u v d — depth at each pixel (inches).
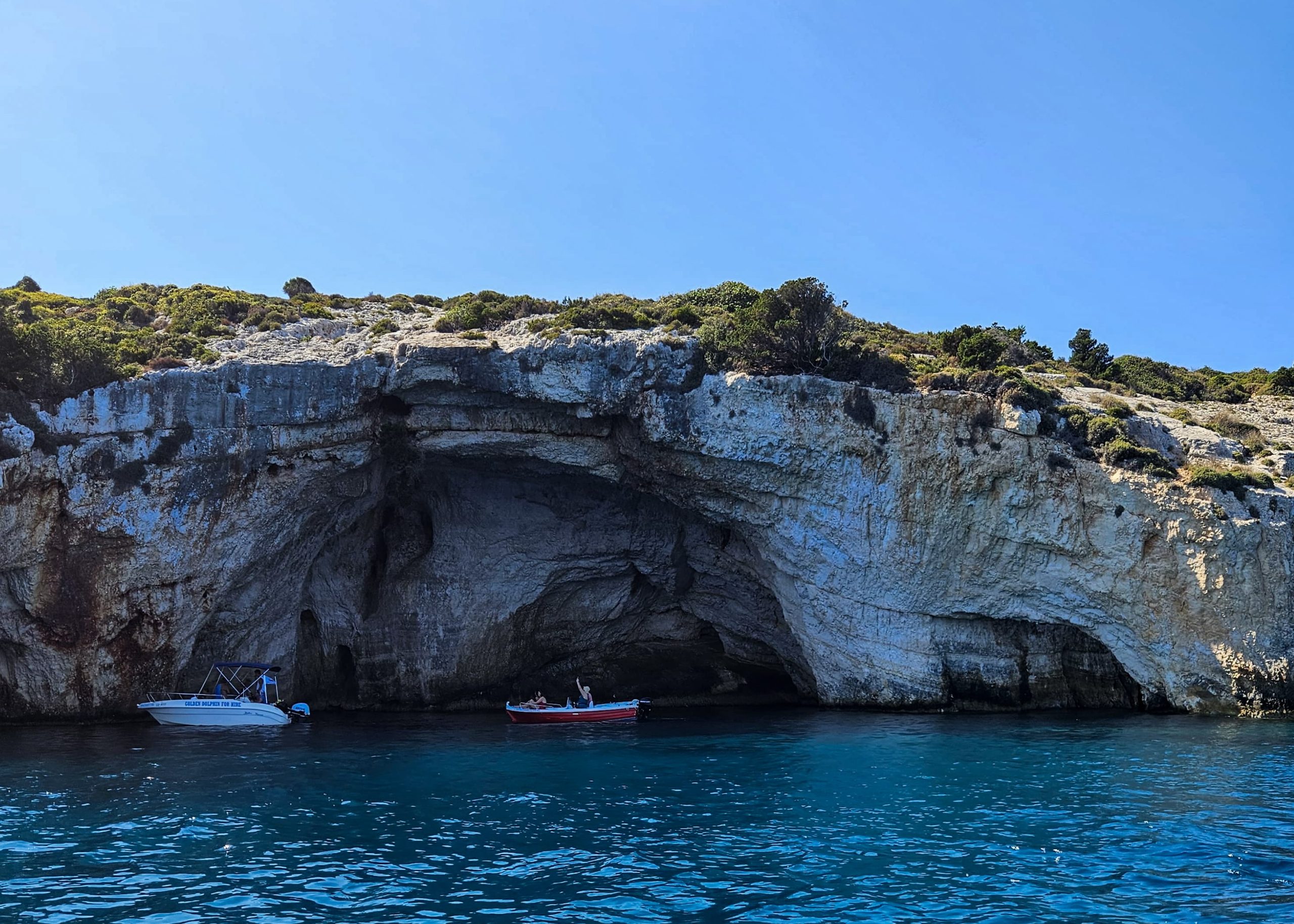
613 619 2247.8
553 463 2017.7
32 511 1652.3
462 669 2122.3
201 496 1771.7
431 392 1937.7
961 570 1919.3
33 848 956.0
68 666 1727.4
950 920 780.0
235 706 1790.1
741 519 2021.4
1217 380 3198.8
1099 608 1861.5
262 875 881.5
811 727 1744.6
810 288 2107.5
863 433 1943.9
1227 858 922.7
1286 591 1760.6
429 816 1083.3
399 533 2140.7
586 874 887.7
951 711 1926.7
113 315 2428.6
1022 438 1889.8
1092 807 1105.4
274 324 2363.4
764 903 817.5
